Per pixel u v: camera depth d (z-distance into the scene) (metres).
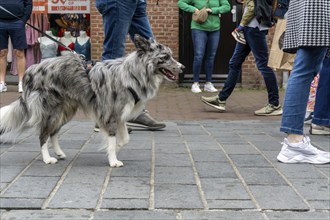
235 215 3.13
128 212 3.17
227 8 10.52
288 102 4.37
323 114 5.67
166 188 3.62
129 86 4.10
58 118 4.30
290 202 3.35
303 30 4.19
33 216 3.11
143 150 4.89
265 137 5.68
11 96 9.64
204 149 4.95
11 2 9.84
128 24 5.61
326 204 3.32
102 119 4.21
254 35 7.43
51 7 11.45
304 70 4.31
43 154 4.36
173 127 6.45
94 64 4.34
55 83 4.22
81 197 3.42
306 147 4.37
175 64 4.16
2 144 5.16
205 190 3.58
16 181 3.78
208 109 8.50
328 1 4.18
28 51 11.45
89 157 4.61
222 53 11.80
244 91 11.24
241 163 4.36
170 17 11.45
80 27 11.64
